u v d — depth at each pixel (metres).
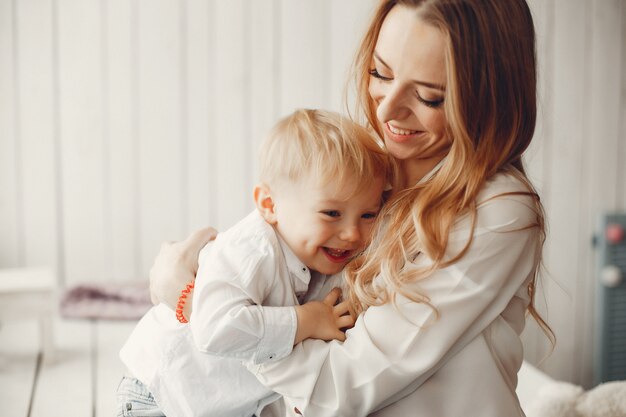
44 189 2.88
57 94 2.84
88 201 2.91
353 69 1.27
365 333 1.13
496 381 1.16
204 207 2.97
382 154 1.24
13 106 2.82
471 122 1.12
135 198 2.93
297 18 2.92
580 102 3.10
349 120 1.25
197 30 2.88
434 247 1.11
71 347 2.47
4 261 2.88
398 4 1.11
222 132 2.94
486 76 1.11
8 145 2.84
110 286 2.78
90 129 2.87
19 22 2.79
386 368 1.11
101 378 2.25
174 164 2.93
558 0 3.03
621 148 3.15
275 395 1.27
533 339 3.19
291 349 1.14
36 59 2.81
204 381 1.27
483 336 1.17
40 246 2.90
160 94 2.89
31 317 2.32
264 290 1.19
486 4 1.10
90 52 2.84
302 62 2.94
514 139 1.16
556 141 3.10
